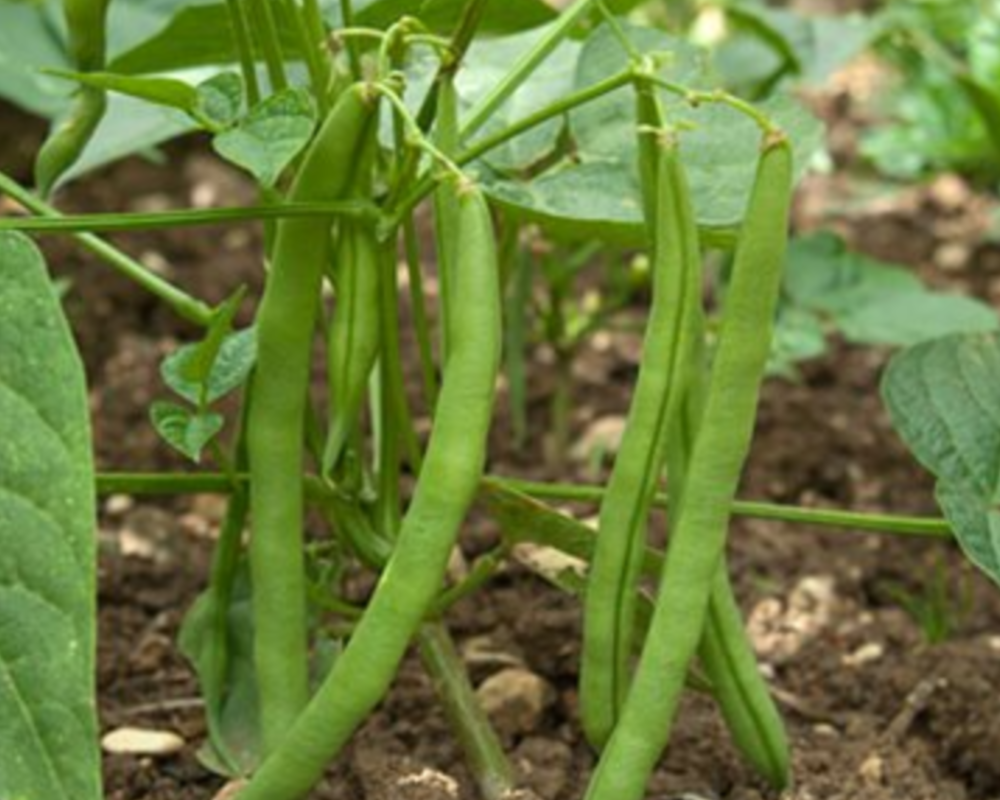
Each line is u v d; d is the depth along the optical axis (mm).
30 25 1023
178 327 1109
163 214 644
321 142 634
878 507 985
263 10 672
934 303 986
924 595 917
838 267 1000
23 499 593
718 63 1089
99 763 587
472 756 721
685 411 663
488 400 626
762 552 928
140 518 934
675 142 633
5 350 600
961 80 1038
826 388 1070
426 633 723
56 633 588
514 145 733
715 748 761
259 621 673
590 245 981
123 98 847
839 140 1345
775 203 626
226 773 724
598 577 661
